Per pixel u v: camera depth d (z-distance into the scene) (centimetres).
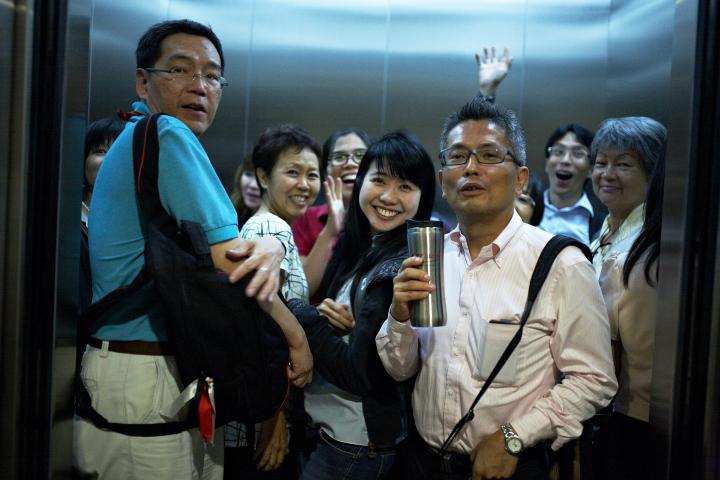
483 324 158
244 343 146
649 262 170
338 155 295
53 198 138
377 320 177
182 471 153
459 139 164
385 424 181
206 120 165
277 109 387
